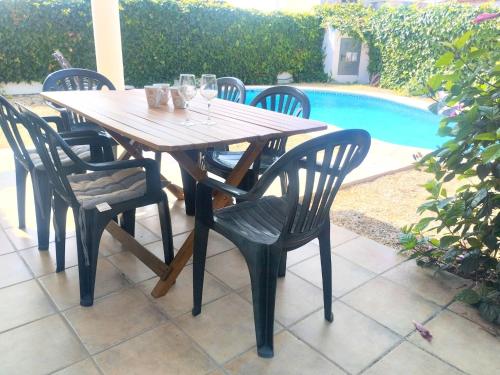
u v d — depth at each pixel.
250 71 9.71
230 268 2.21
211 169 2.47
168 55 8.52
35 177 2.13
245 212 1.79
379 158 4.35
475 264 1.97
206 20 8.66
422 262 2.24
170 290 1.99
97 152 2.44
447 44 1.94
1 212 2.78
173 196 3.15
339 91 8.80
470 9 6.86
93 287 1.83
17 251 2.29
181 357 1.57
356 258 2.33
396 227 2.77
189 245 1.91
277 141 2.70
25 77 7.42
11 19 6.93
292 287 2.05
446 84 1.94
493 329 1.77
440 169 2.04
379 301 1.95
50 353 1.57
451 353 1.63
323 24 10.02
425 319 1.83
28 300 1.88
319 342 1.68
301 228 1.54
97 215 1.77
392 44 8.72
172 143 1.58
